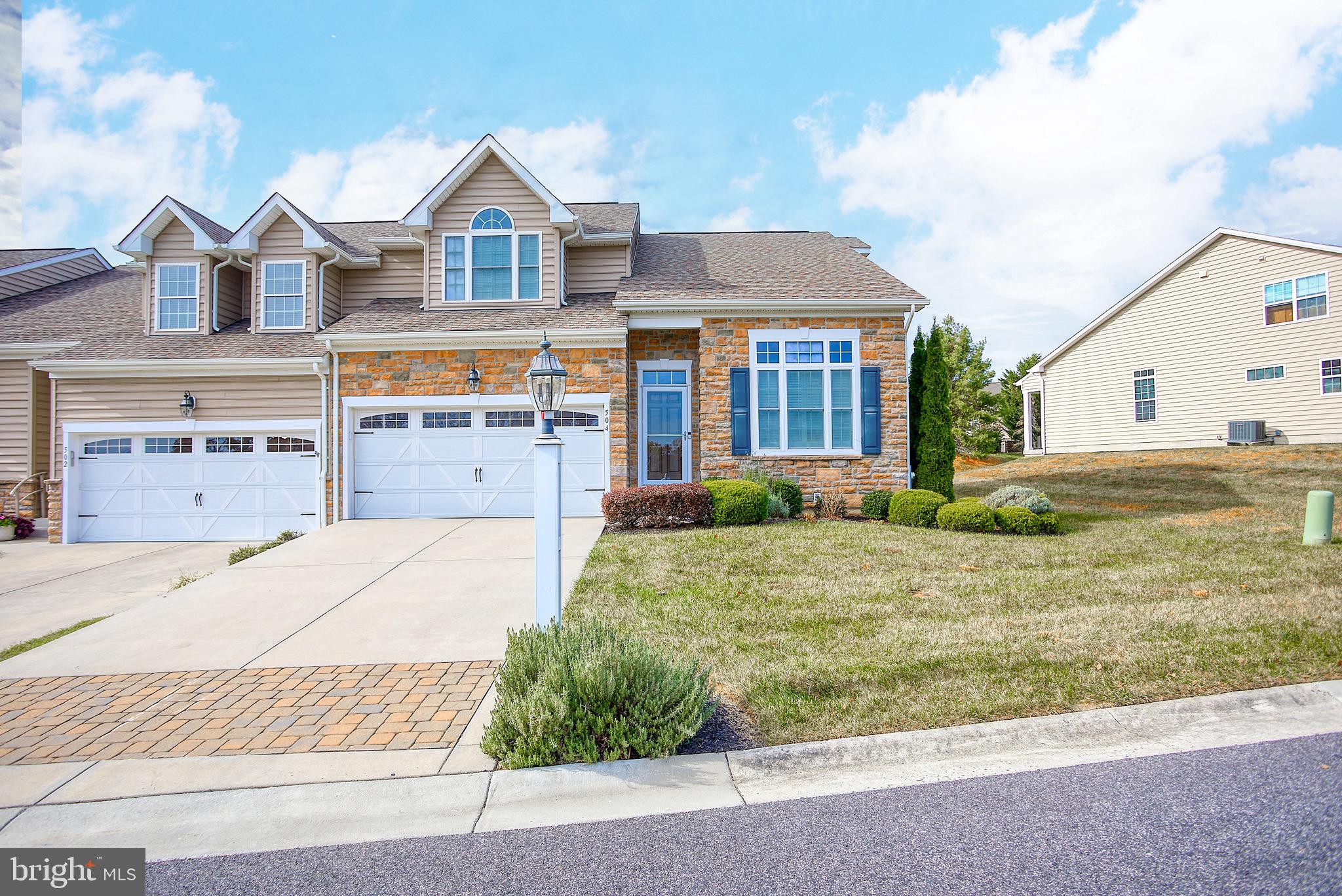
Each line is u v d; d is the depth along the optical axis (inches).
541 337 513.3
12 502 595.5
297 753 167.8
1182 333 888.9
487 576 343.9
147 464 536.7
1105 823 128.8
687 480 577.3
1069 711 177.0
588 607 281.6
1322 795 135.4
